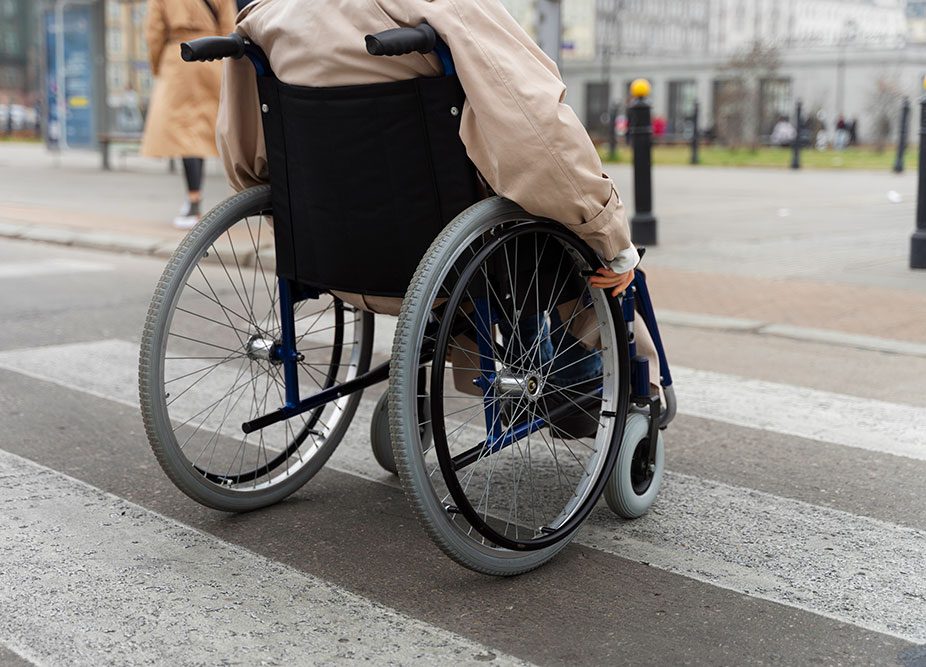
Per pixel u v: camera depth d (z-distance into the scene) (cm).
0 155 2069
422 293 243
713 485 342
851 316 600
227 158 300
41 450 374
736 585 267
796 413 423
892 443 387
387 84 252
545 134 245
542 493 332
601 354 305
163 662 225
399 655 229
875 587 267
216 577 269
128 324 590
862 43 4772
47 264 799
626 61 5541
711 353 528
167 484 340
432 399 243
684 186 1661
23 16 6862
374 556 284
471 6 246
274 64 271
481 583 267
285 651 231
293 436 331
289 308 300
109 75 1728
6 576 269
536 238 271
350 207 271
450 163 256
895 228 1027
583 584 267
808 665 227
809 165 2459
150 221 988
